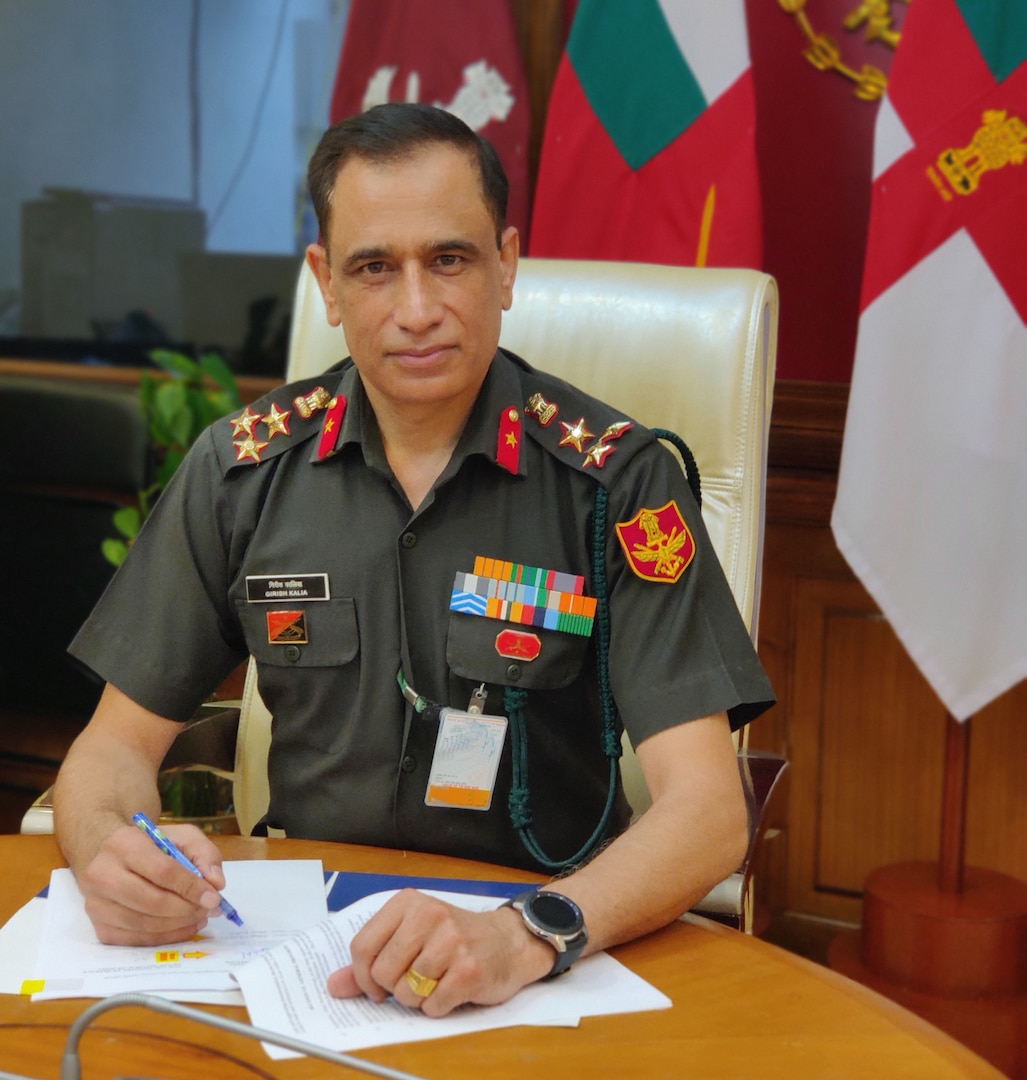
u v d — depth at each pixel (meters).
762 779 1.38
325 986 0.89
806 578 2.27
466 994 0.85
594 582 1.21
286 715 1.28
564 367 1.49
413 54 2.19
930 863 2.20
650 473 1.22
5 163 3.20
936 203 1.85
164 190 3.13
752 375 1.43
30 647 2.82
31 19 3.14
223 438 1.31
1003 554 1.86
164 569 1.30
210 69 3.05
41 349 3.24
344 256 1.14
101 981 0.90
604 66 2.03
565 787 1.25
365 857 1.14
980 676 1.88
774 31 2.16
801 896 2.34
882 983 2.04
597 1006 0.87
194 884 0.96
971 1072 0.79
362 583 1.24
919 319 1.86
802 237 2.19
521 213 2.17
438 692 1.22
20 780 2.83
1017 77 1.79
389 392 1.17
